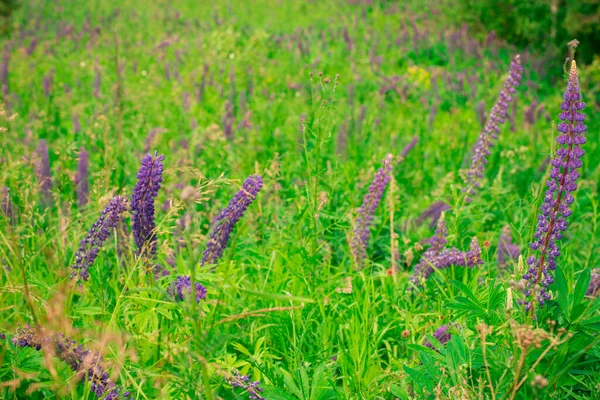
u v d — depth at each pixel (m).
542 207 2.65
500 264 3.94
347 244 4.45
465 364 2.61
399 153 6.50
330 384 2.92
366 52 15.25
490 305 2.89
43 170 4.54
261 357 3.17
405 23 18.64
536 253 2.78
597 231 4.77
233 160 5.92
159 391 2.60
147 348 2.87
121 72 11.55
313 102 3.68
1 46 15.57
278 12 22.02
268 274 3.80
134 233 2.96
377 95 10.03
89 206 4.36
